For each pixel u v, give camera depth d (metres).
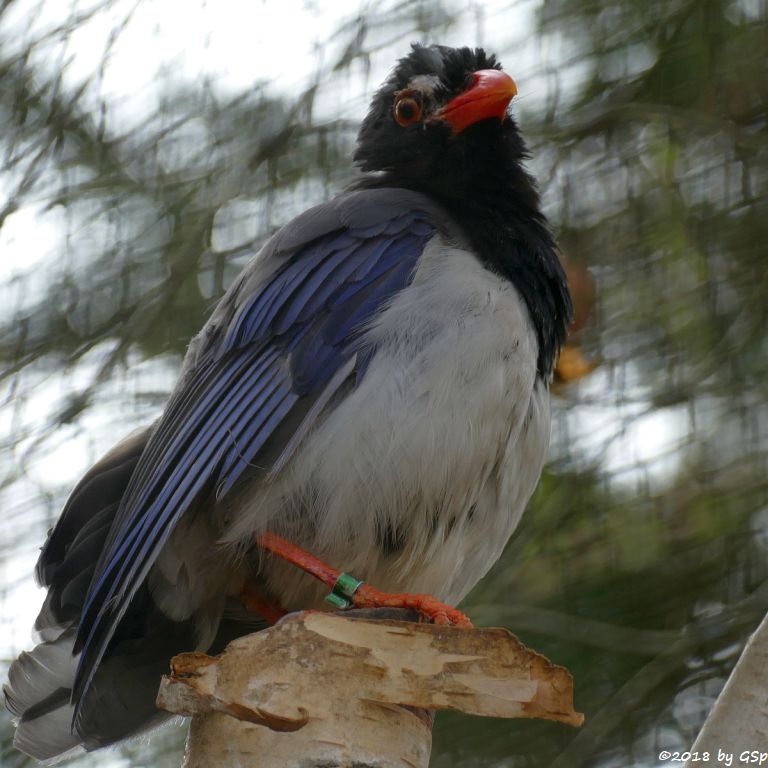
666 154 13.35
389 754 6.88
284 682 6.89
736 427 12.48
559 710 6.90
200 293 13.31
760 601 12.07
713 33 13.55
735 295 12.97
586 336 12.87
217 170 13.72
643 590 12.36
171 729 12.81
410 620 7.87
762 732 7.00
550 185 13.44
